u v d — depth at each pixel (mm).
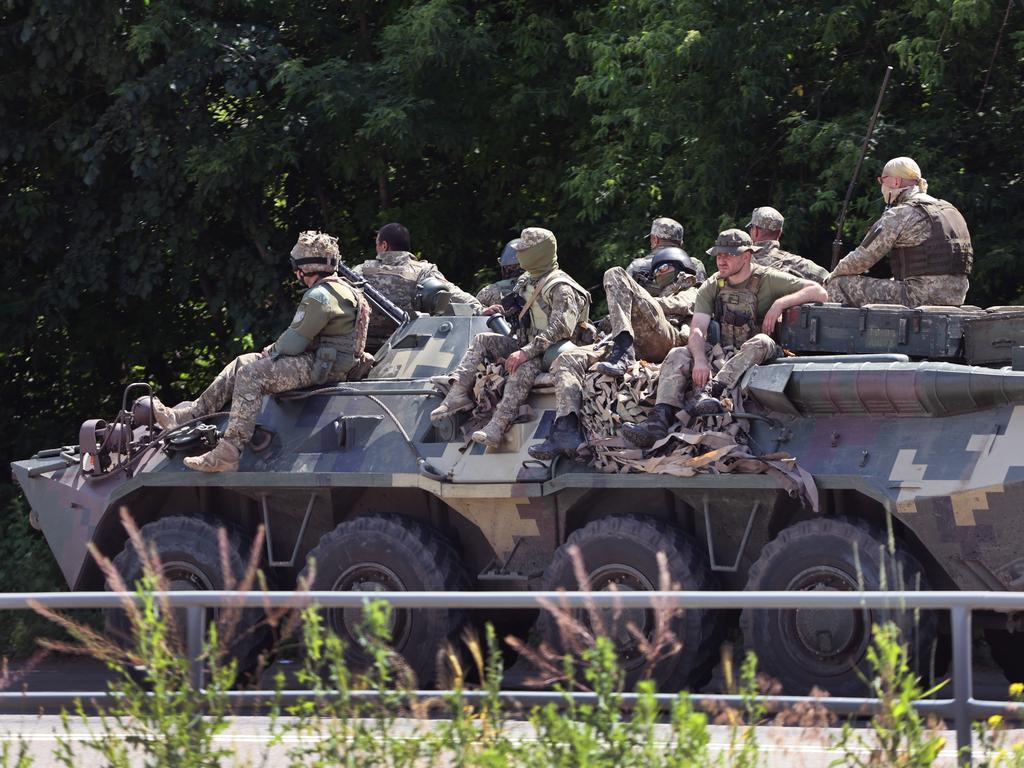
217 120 59688
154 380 67188
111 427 40875
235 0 58969
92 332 64188
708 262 52688
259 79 58375
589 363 36000
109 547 41250
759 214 41438
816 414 33500
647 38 51531
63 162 60219
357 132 55625
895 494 31656
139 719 21375
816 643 32219
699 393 34562
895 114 53812
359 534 36938
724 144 53125
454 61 56562
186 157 57375
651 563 34125
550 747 19781
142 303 64500
